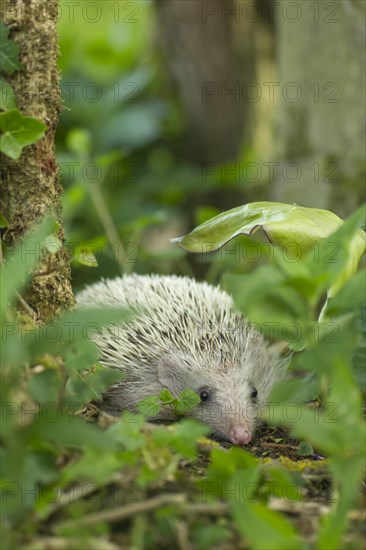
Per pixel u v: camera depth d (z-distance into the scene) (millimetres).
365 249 6164
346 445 4488
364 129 10141
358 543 4559
